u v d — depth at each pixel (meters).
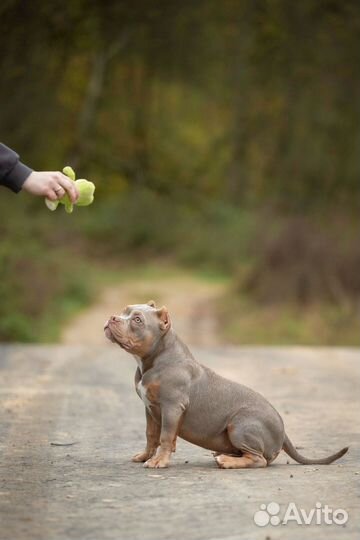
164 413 6.21
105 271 36.47
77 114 37.53
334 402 9.27
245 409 6.33
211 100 44.34
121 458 6.52
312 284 26.28
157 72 39.12
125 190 43.47
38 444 6.94
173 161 46.03
